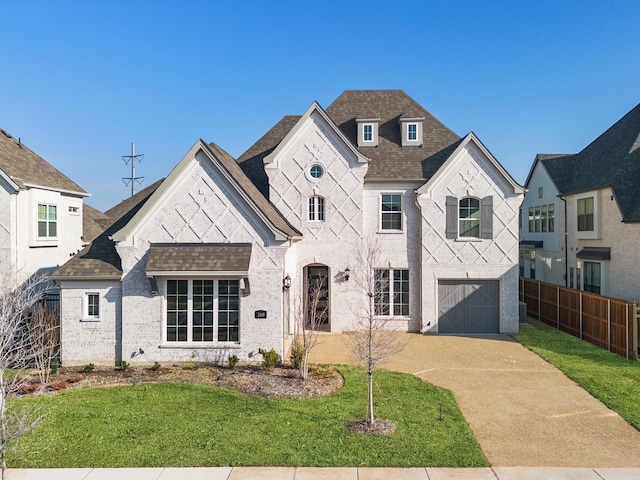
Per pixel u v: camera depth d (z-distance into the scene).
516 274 20.69
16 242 20.41
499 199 20.70
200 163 15.83
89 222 31.52
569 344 18.62
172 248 15.59
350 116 24.69
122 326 15.61
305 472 8.22
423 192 20.69
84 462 8.65
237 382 13.44
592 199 25.73
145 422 10.52
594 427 10.42
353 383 13.41
